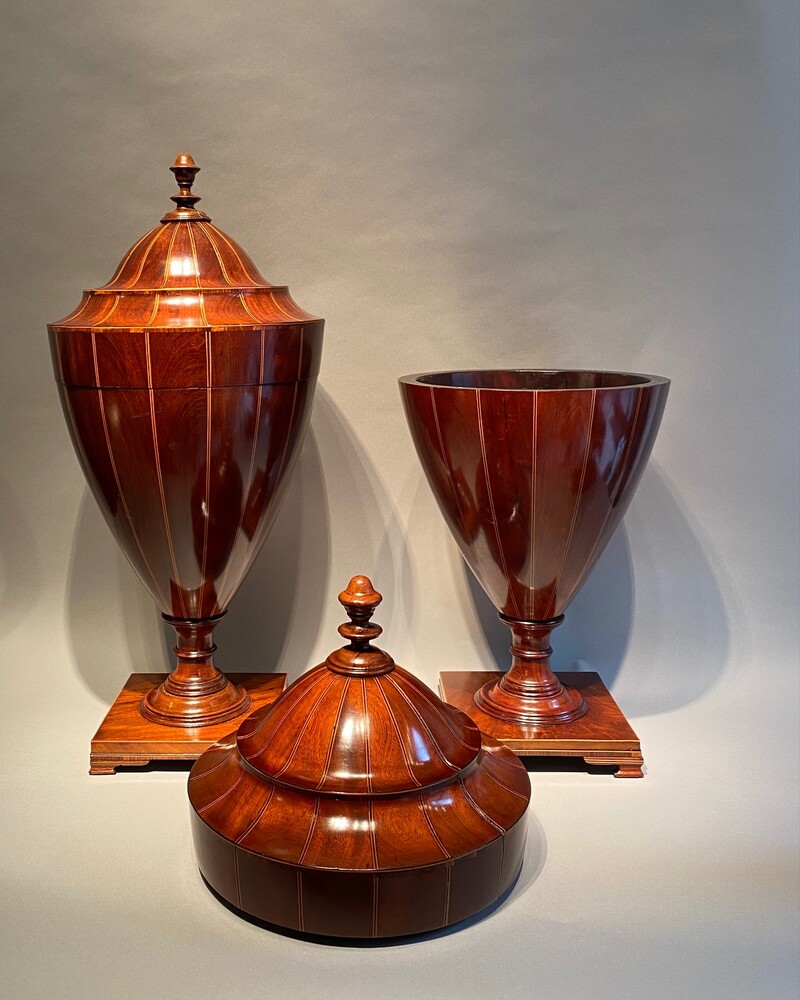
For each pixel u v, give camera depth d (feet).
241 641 4.98
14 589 4.95
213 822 3.15
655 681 4.97
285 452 4.01
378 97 4.50
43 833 3.67
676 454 4.83
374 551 4.92
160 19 4.41
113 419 3.72
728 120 4.53
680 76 4.50
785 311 4.69
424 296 4.70
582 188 4.60
